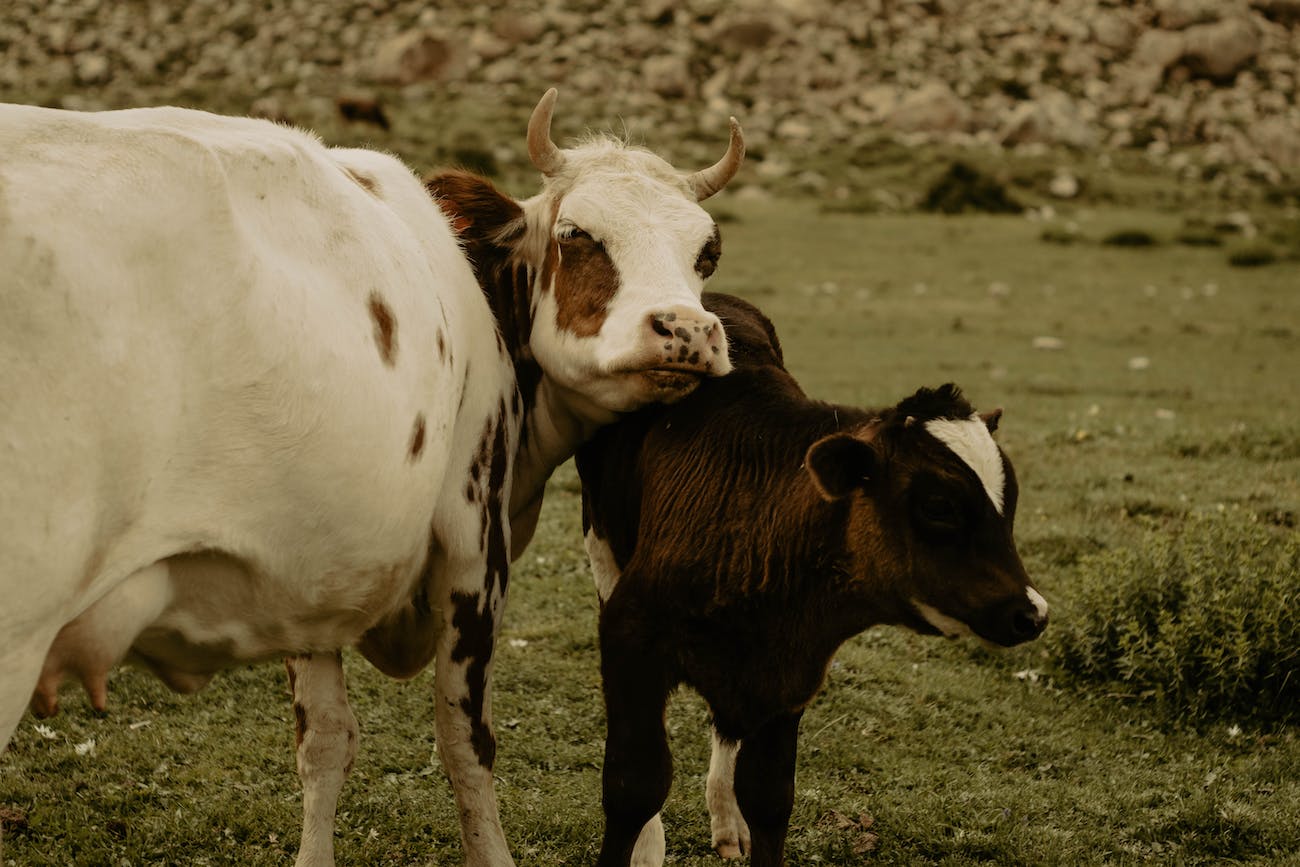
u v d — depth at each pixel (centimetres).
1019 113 5031
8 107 372
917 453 495
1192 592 785
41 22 6750
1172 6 6644
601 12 6512
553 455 616
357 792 656
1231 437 1295
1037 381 1625
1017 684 796
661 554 538
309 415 416
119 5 7006
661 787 534
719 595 524
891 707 757
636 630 539
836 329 1994
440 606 544
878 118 5353
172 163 387
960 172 3750
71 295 351
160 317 377
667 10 6469
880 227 3192
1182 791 670
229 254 393
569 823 630
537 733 721
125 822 616
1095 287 2492
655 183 575
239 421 400
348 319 438
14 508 343
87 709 723
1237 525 858
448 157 3597
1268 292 2483
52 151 368
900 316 2130
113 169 374
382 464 450
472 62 6025
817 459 478
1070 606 827
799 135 4834
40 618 355
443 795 657
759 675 534
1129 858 611
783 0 6500
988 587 484
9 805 628
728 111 5391
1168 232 3284
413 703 748
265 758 682
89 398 356
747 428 547
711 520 533
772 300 2244
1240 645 744
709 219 573
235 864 593
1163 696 760
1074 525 1012
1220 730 741
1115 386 1605
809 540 514
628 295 545
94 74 6000
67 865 584
